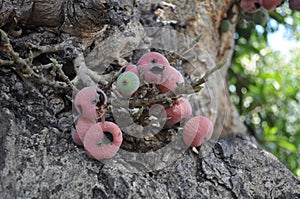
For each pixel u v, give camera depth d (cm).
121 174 62
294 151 119
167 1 89
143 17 84
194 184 66
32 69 62
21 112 63
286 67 146
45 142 62
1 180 58
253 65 126
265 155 72
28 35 67
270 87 129
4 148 60
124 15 68
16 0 64
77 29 67
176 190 65
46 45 67
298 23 122
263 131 123
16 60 60
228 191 67
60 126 64
